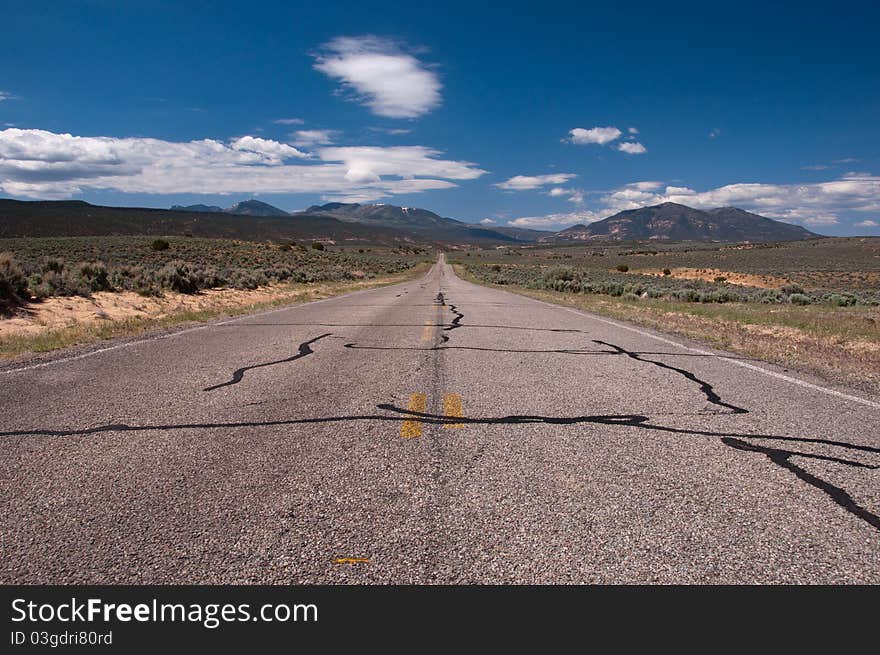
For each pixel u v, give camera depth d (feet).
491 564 8.50
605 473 11.98
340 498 10.70
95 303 48.49
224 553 8.79
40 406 17.25
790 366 24.70
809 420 16.02
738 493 11.00
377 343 31.14
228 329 36.99
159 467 12.25
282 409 17.04
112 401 17.92
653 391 19.56
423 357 26.58
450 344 30.89
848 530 9.58
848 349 30.09
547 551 8.85
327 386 20.22
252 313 48.83
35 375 21.89
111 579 8.19
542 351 28.50
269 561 8.58
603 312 51.72
